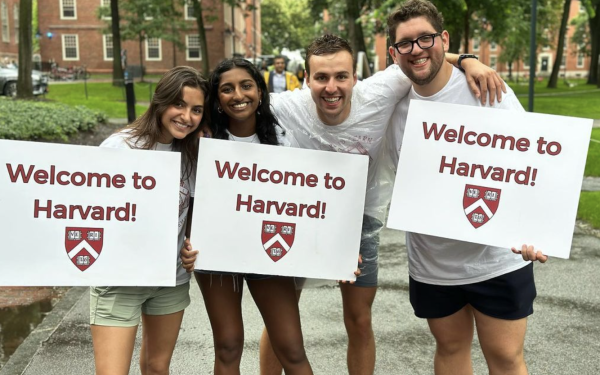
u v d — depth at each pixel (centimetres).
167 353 313
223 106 300
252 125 312
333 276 311
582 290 530
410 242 320
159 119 293
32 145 281
